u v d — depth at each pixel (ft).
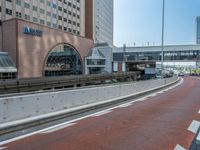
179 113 34.73
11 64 149.48
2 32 164.45
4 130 23.22
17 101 25.68
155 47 297.74
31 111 27.53
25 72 162.40
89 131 24.16
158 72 235.81
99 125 26.86
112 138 21.56
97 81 173.06
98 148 18.78
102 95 44.32
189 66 423.64
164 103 46.19
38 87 115.24
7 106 24.43
